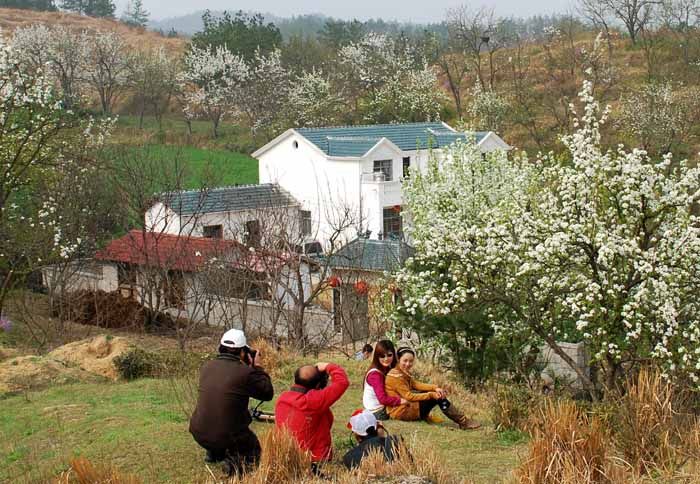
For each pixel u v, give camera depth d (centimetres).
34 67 3538
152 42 13325
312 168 4466
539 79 6925
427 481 789
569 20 8369
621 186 1579
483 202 2175
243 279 2289
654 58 6662
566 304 1570
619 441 914
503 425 1102
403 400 1141
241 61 8219
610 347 1512
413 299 1848
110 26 14212
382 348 1164
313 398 888
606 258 1512
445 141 4562
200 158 6209
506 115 6178
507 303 1675
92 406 1203
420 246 2066
